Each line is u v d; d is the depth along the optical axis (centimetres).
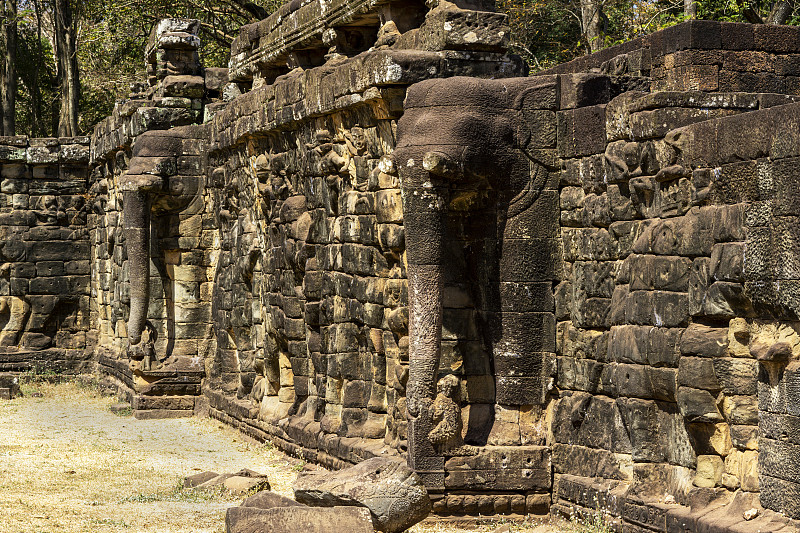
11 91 3528
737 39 1211
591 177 1143
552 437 1184
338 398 1452
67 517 1184
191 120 2212
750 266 885
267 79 1825
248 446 1764
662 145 1021
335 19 1470
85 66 3919
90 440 1834
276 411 1722
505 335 1187
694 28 1198
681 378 955
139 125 2186
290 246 1585
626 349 1045
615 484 1079
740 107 1053
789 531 836
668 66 1216
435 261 1134
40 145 2753
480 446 1177
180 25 2239
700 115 1040
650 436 1029
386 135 1253
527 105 1180
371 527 930
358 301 1373
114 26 3506
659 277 1004
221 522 1159
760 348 871
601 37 2444
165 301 2191
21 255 2750
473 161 1137
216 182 2061
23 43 4078
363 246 1343
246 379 1933
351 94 1289
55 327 2809
